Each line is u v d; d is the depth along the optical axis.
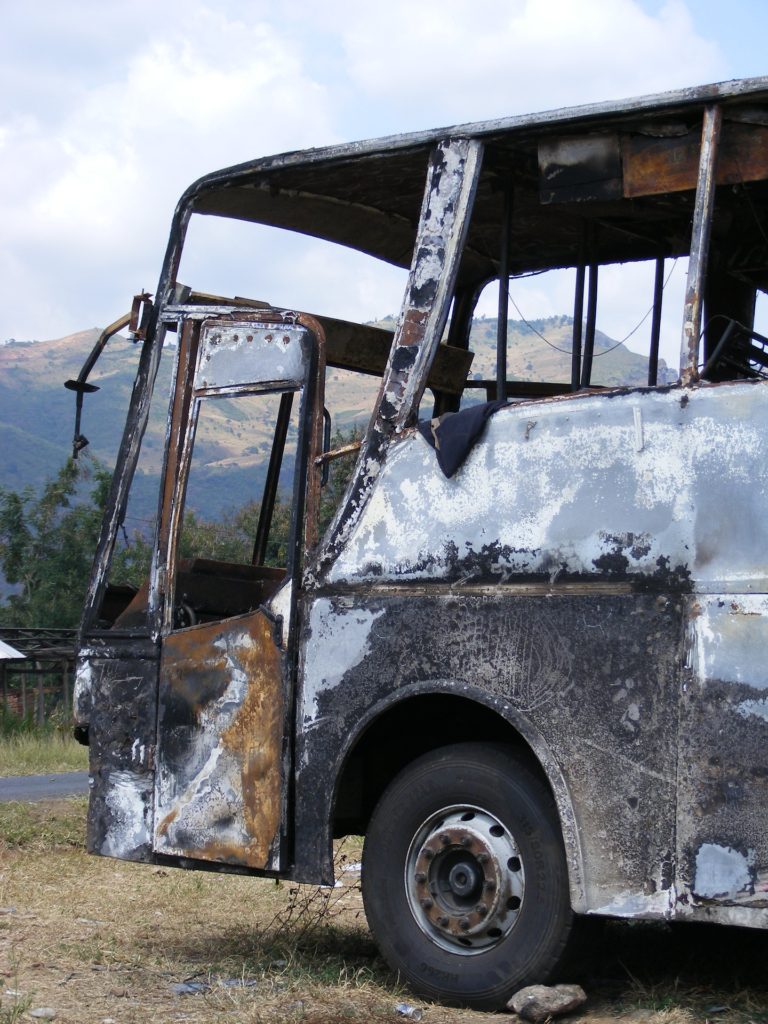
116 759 6.18
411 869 5.36
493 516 5.23
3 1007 4.89
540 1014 4.83
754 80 4.98
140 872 8.66
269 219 6.96
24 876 8.34
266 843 5.59
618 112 5.28
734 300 6.86
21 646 29.97
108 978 5.55
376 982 5.48
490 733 5.71
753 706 4.58
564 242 7.23
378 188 6.57
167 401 6.36
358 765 5.82
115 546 6.53
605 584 4.93
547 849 5.02
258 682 5.71
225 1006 5.04
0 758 21.23
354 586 5.52
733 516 4.72
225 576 6.99
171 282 6.54
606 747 4.84
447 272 5.62
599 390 5.10
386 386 5.62
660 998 5.08
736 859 4.56
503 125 5.58
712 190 5.05
